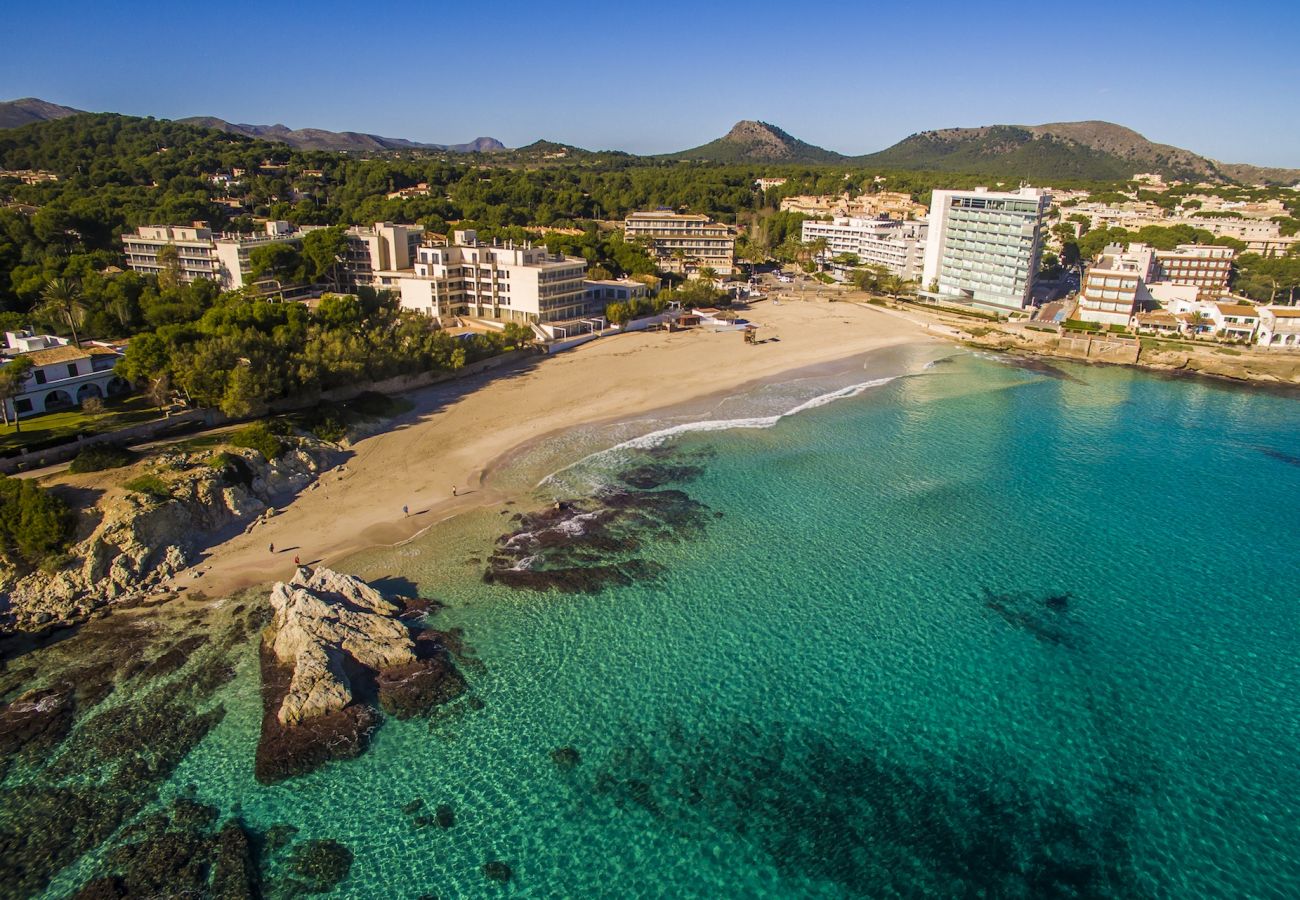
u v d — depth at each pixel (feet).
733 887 119.85
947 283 629.92
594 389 352.49
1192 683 168.04
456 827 128.67
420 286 440.45
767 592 196.44
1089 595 199.93
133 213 575.38
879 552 217.77
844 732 151.53
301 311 340.18
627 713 154.61
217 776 136.15
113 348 295.69
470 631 177.06
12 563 182.60
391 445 278.67
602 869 122.31
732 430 307.37
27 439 229.04
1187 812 135.54
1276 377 423.23
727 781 139.44
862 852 126.21
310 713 147.43
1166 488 267.18
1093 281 515.50
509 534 220.02
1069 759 146.41
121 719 147.54
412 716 150.71
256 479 233.14
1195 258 615.57
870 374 405.59
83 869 118.32
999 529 233.76
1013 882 121.60
